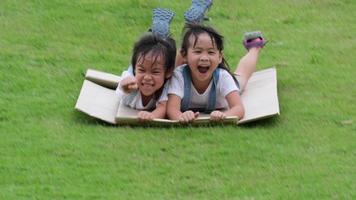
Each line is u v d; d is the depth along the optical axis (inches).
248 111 374.3
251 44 412.5
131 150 343.6
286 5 514.3
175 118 367.6
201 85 373.4
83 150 343.0
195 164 333.1
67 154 340.2
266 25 487.8
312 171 327.0
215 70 376.8
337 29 483.5
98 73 407.8
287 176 323.6
